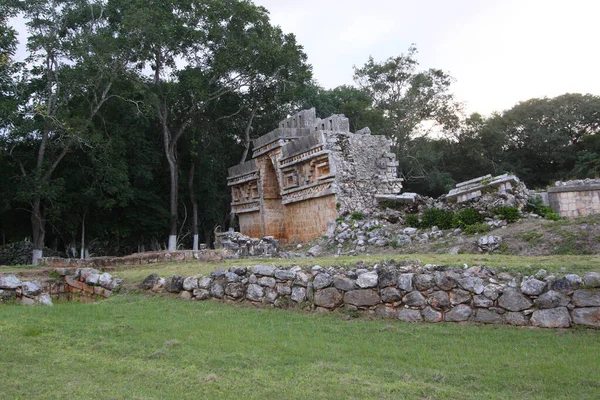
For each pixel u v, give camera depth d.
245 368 6.73
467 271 8.80
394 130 47.00
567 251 13.72
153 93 29.73
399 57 49.50
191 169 35.56
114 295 12.33
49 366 6.82
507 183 18.73
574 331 7.67
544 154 51.28
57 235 34.28
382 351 7.32
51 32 26.00
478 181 20.14
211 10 31.91
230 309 10.40
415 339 7.83
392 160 24.86
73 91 27.05
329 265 10.65
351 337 8.11
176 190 32.53
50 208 27.75
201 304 10.95
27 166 28.06
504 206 17.83
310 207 25.00
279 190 29.91
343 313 9.52
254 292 10.79
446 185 44.62
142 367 6.77
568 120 51.41
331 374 6.45
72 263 16.02
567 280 7.94
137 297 11.92
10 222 31.42
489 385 6.01
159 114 31.80
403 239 18.62
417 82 48.47
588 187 20.72
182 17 31.56
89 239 33.94
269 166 29.72
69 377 6.41
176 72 32.97
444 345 7.48
